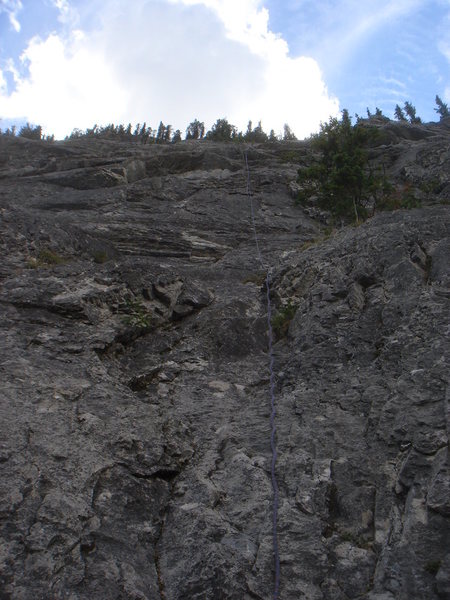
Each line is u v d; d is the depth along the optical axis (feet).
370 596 16.17
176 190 68.33
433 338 25.46
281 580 17.02
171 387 27.91
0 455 18.80
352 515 19.19
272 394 26.48
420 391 22.43
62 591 15.38
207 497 19.99
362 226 41.47
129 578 16.39
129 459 20.81
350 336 28.53
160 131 124.57
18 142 100.07
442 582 15.58
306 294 34.99
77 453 20.13
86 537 17.13
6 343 26.30
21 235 41.11
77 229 45.96
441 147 78.28
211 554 17.42
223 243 54.39
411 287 30.07
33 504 17.54
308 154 87.61
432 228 34.73
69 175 72.64
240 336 32.27
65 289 32.12
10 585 15.11
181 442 22.90
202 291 36.65
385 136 95.61
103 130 133.80
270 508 19.47
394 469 20.13
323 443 22.31
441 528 16.98
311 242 48.32
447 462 18.51
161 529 18.98
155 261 48.49
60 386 23.90
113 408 23.53
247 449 22.75
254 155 86.89
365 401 23.86
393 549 17.11
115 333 29.86
